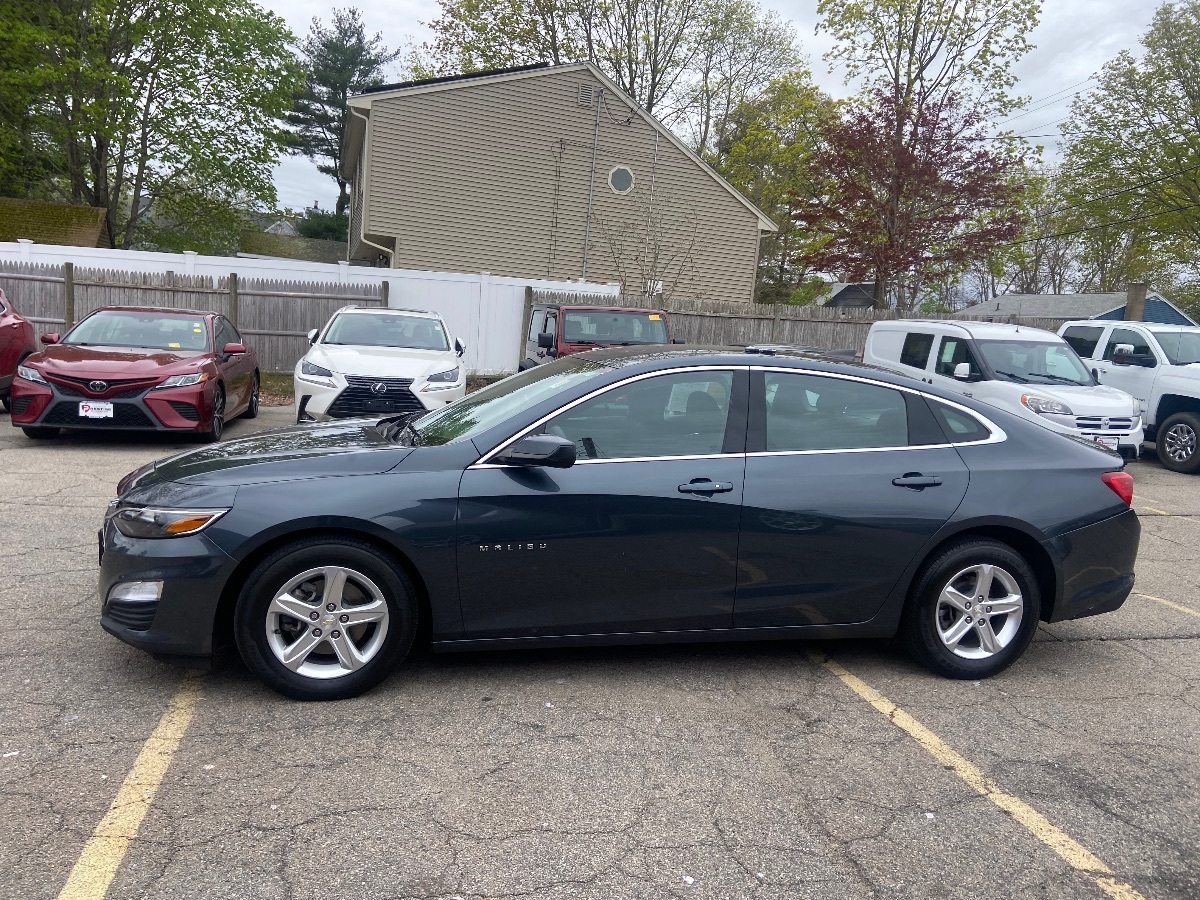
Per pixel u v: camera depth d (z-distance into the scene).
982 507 4.13
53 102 25.55
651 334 11.91
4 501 6.94
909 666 4.46
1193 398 11.12
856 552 4.05
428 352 10.27
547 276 23.22
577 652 4.47
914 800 3.19
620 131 23.41
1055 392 9.41
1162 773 3.46
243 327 16.25
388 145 21.30
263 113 29.20
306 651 3.72
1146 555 7.14
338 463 3.80
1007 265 48.84
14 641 4.27
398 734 3.51
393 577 3.72
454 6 36.00
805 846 2.87
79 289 15.61
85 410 8.80
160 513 3.61
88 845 2.70
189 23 25.91
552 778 3.22
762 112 40.69
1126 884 2.74
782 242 42.59
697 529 3.90
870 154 20.80
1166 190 29.89
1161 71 29.05
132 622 3.62
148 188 28.89
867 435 4.18
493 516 3.74
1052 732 3.78
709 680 4.18
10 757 3.21
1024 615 4.25
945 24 23.14
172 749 3.31
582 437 3.94
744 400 4.10
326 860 2.68
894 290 26.36
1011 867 2.80
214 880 2.56
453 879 2.62
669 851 2.81
